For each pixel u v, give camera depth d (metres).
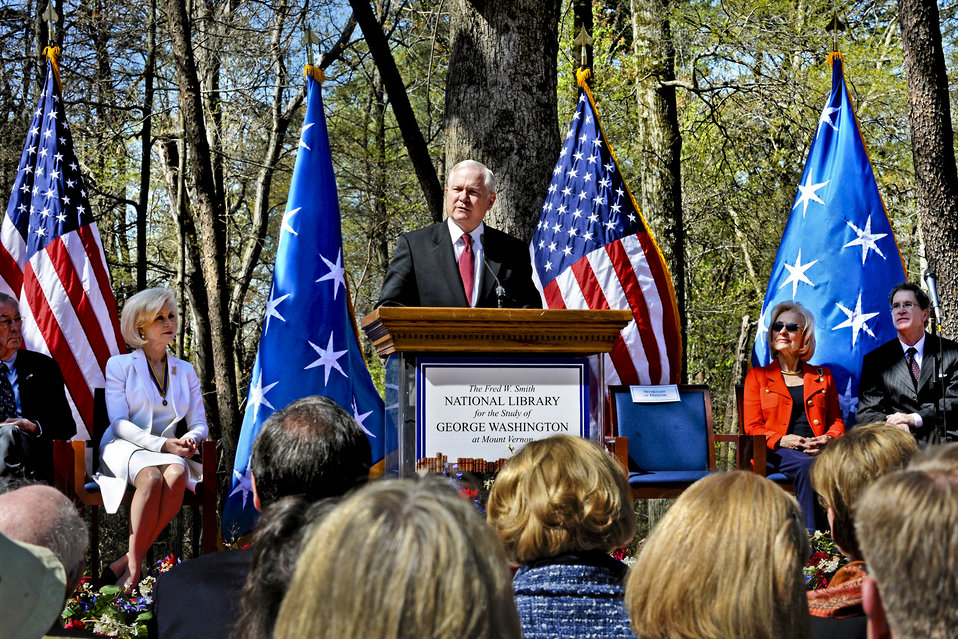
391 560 1.17
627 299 6.66
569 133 6.98
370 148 17.44
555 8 7.39
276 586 1.87
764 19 13.04
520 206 7.12
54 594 1.81
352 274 19.05
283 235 6.09
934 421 5.72
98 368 6.91
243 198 17.52
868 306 6.60
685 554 1.76
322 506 1.88
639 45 13.20
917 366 5.86
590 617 2.13
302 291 5.99
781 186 14.51
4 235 7.01
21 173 7.13
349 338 6.15
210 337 14.06
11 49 13.70
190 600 2.43
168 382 5.41
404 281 4.80
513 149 7.14
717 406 19.83
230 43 14.71
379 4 14.48
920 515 1.35
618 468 2.31
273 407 5.84
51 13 7.35
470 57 7.26
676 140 13.05
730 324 19.03
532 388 3.94
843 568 2.43
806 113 13.31
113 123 14.55
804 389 5.88
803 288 6.71
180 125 15.66
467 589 1.18
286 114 14.84
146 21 14.27
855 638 2.22
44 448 4.98
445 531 1.19
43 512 2.14
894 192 15.23
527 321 3.88
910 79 8.34
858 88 13.83
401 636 1.15
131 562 4.84
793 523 1.78
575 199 6.82
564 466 2.26
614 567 2.22
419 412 3.88
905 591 1.35
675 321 6.75
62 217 6.99
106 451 5.09
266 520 1.95
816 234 6.75
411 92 15.51
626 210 6.80
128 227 15.47
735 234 17.50
